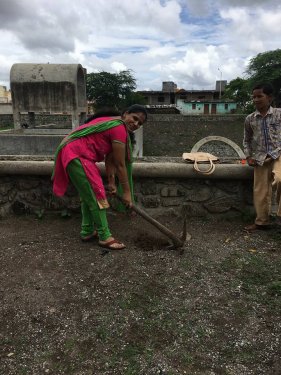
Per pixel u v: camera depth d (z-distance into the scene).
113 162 3.48
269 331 2.30
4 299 2.66
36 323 2.41
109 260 3.21
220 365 2.04
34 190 4.29
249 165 3.74
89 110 41.12
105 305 2.58
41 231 3.92
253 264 3.14
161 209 4.25
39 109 12.04
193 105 48.84
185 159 4.11
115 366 2.04
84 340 2.24
